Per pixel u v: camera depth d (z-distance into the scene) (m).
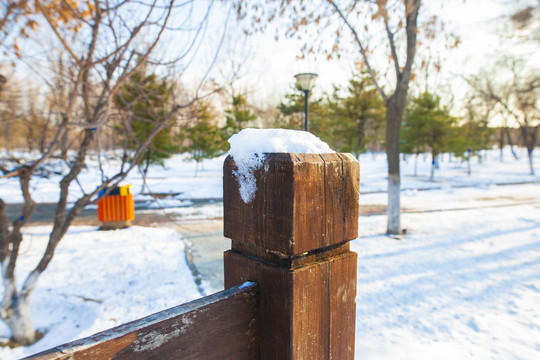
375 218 9.69
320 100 16.34
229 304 0.70
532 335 3.22
